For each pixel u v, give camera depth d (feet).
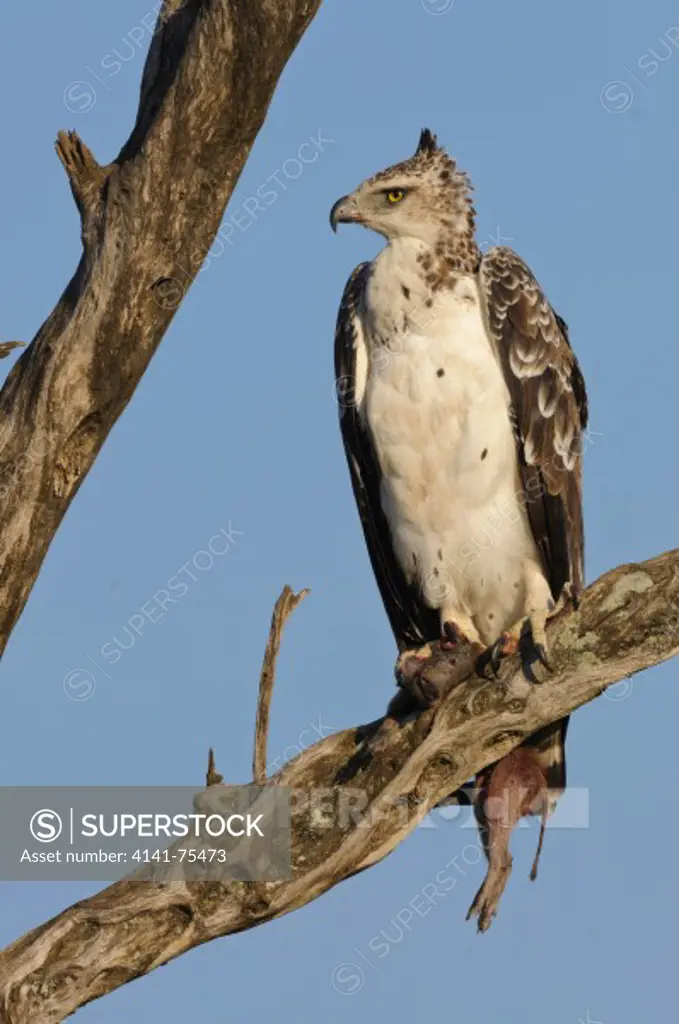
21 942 31.78
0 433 34.17
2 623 35.68
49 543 35.32
